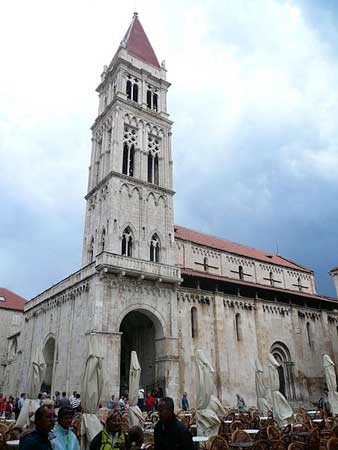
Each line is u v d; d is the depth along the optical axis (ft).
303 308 177.37
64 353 128.57
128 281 126.72
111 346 114.83
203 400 65.82
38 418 23.18
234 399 136.15
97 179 167.12
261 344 153.28
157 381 125.80
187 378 129.18
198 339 137.80
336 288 211.41
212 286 154.61
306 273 224.33
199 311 142.61
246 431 59.88
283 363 161.48
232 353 143.95
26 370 155.12
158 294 132.26
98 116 178.19
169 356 125.90
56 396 106.83
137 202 150.20
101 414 89.15
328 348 174.81
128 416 73.77
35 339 155.22
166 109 182.60
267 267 204.85
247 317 155.94
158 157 168.96
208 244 185.68
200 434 61.87
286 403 85.30
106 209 145.38
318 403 151.84
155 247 149.07
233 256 191.31
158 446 24.93
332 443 41.37
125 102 165.58
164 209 157.07
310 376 164.55
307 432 59.72
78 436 60.18
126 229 144.15
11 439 53.57
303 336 171.01
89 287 124.36
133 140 164.04
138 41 197.06
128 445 29.94
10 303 246.06
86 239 154.51
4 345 231.09
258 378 102.27
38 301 161.48
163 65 196.03
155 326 131.85
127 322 149.07
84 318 121.90
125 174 153.07
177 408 120.88
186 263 170.40
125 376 143.54
